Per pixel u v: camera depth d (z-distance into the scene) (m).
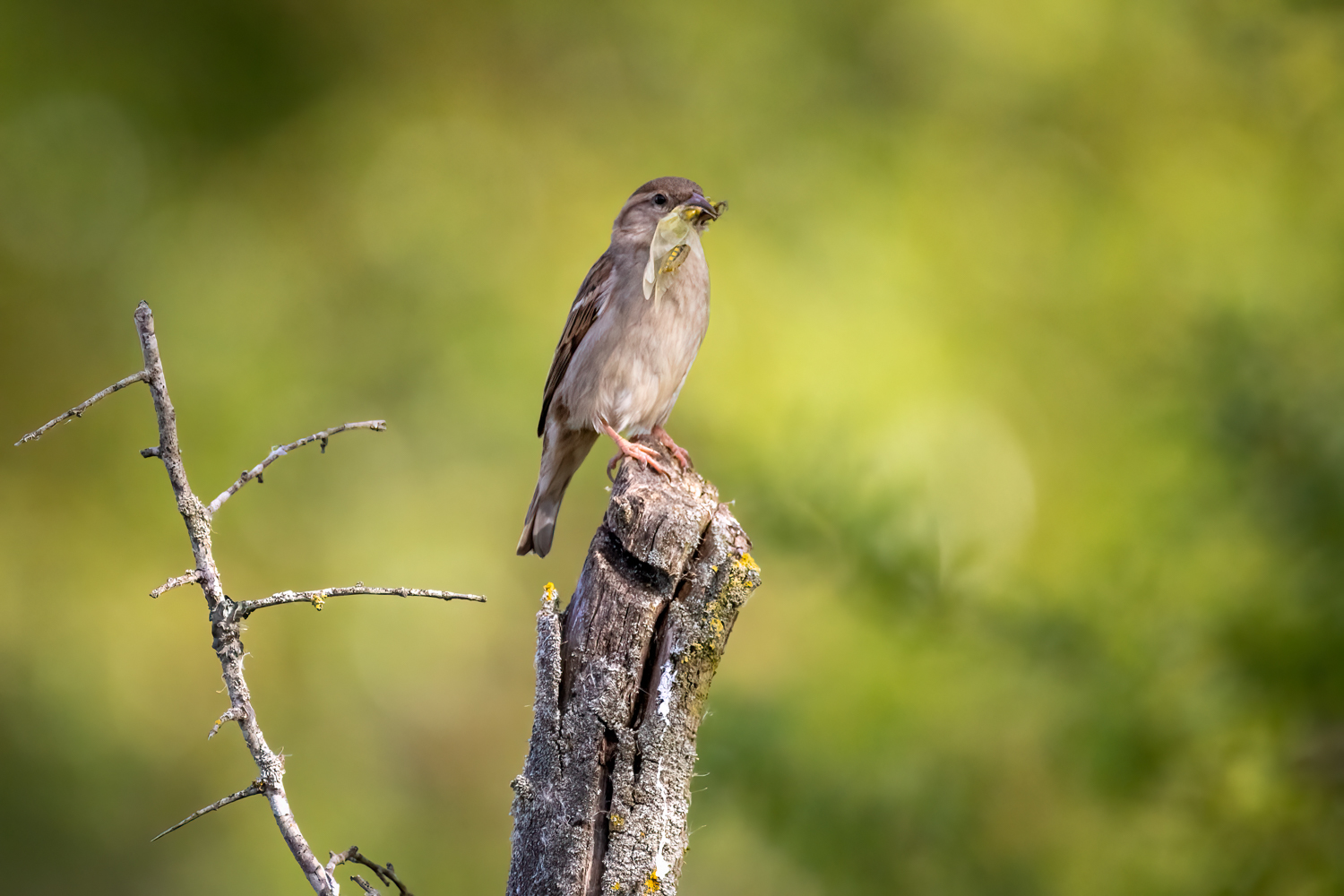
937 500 7.45
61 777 14.07
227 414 16.03
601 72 17.88
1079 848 6.46
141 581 15.23
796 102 16.72
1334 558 5.62
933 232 15.15
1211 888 5.70
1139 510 7.01
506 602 15.66
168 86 17.64
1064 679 6.36
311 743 14.62
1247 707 5.77
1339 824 5.55
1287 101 11.60
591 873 3.62
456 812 14.94
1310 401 5.88
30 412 16.17
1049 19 15.21
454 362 16.14
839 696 7.20
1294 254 8.95
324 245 17.50
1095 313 12.44
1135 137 14.20
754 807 6.40
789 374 14.33
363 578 15.48
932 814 6.36
